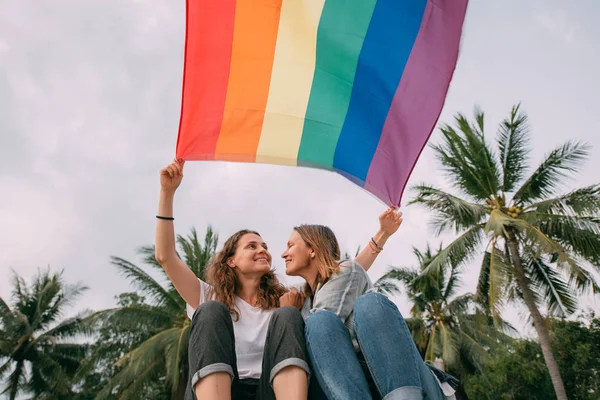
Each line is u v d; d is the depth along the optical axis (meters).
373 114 3.09
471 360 25.72
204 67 3.05
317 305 2.46
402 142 3.08
